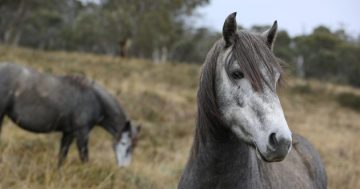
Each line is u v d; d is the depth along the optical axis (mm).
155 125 10828
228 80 1970
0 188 4270
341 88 24734
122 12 27594
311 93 22109
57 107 5719
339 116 17812
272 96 1876
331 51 34688
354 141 12078
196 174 2223
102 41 32375
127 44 28641
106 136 8609
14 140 6234
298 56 34312
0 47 18734
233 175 2146
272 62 1951
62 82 5867
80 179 5012
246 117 1899
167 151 8609
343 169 7836
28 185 4465
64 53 21938
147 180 5699
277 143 1749
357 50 34625
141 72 19812
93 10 30922
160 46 32531
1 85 5363
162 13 29047
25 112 5512
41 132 5750
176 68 22891
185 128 11273
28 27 36312
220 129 2105
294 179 2689
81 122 5965
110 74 17422
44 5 31594
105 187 4984
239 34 2018
